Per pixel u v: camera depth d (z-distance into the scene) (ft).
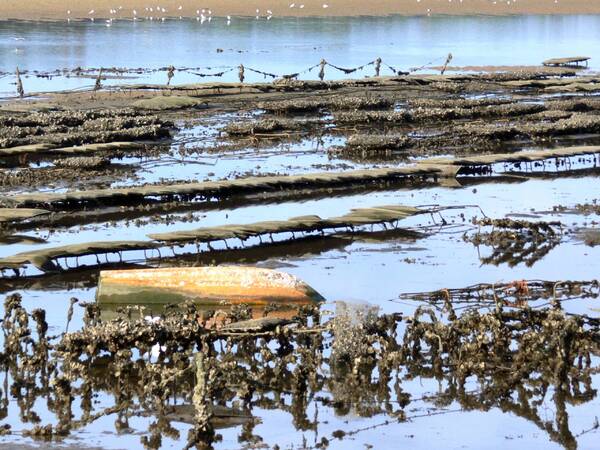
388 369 228.84
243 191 397.39
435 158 449.06
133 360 233.96
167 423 206.18
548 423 211.20
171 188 386.11
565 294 284.61
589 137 538.47
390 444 200.54
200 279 271.69
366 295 284.41
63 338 231.71
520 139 531.09
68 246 302.45
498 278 303.27
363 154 485.97
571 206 393.29
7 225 348.59
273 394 221.46
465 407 217.97
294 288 272.31
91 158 446.19
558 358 225.56
